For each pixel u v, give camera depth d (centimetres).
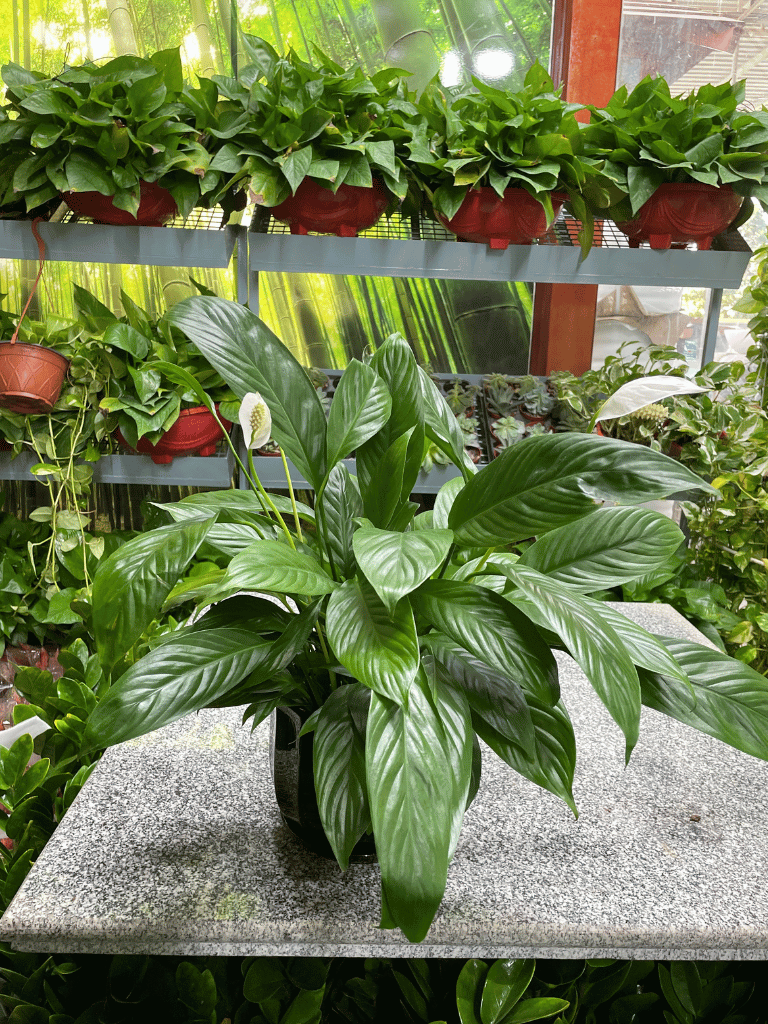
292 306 293
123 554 78
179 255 206
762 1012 116
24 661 234
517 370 306
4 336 221
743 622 230
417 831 67
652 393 89
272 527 98
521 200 208
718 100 213
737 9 284
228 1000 112
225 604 92
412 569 67
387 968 112
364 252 213
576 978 107
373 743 72
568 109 204
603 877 97
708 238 223
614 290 303
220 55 273
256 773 118
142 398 206
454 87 230
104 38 270
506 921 88
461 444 99
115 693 78
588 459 76
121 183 189
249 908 88
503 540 79
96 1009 101
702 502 246
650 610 197
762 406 262
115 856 97
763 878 98
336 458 86
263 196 197
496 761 125
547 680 73
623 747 132
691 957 91
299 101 197
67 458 220
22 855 110
